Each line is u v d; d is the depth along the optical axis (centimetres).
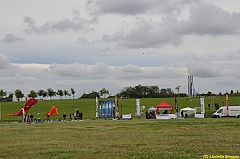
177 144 3269
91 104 15475
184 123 6241
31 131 5238
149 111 9806
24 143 3634
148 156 2580
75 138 4038
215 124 5853
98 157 2575
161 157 2527
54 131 5138
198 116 8856
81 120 8544
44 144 3488
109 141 3631
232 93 18562
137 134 4356
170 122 6606
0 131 5362
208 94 18588
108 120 8231
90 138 3994
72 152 2864
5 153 2945
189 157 2508
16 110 13888
